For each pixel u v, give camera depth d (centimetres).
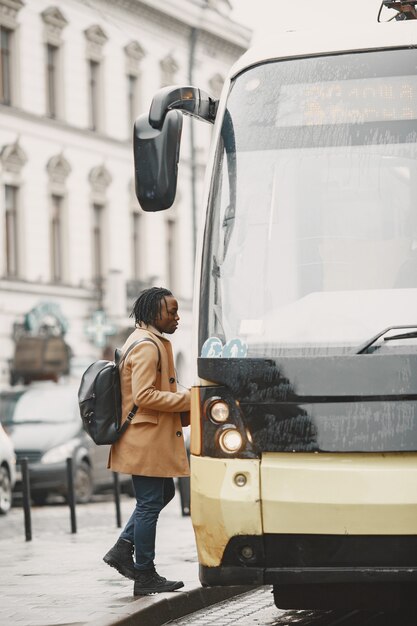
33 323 4506
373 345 810
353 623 992
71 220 4794
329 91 882
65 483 2541
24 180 4544
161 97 865
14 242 4525
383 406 796
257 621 1017
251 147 883
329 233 851
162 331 1059
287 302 840
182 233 5597
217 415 827
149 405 1018
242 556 817
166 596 1034
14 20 4509
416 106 869
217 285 858
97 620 934
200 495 829
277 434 812
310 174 865
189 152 5662
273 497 806
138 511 1049
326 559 802
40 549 1533
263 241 859
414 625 971
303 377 809
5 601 1075
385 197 851
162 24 5375
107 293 4919
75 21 4828
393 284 832
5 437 2361
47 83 4706
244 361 823
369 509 790
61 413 2658
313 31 916
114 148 5050
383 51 886
